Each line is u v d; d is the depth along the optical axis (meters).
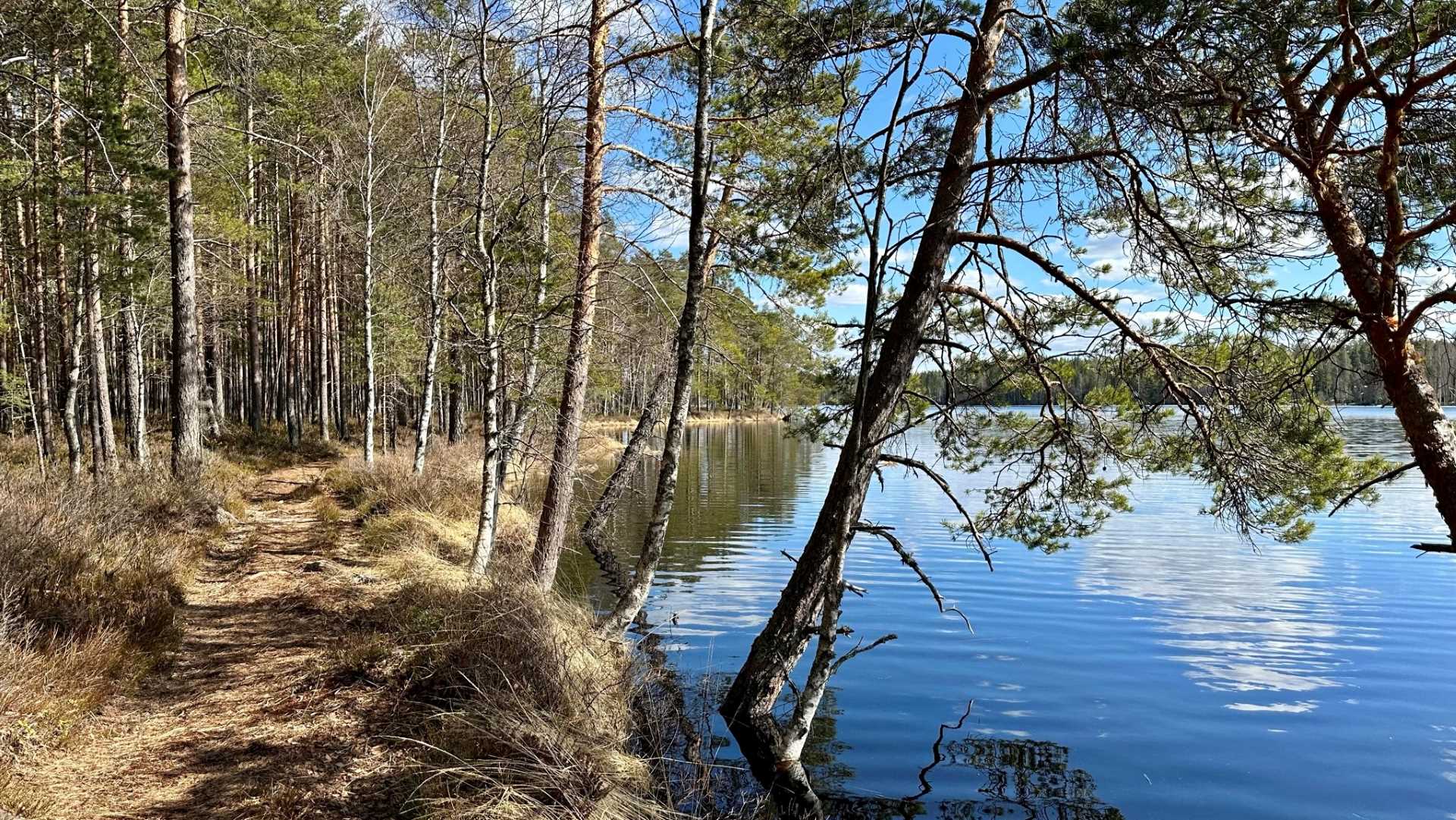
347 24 16.16
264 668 6.66
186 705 5.87
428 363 15.55
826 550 7.55
